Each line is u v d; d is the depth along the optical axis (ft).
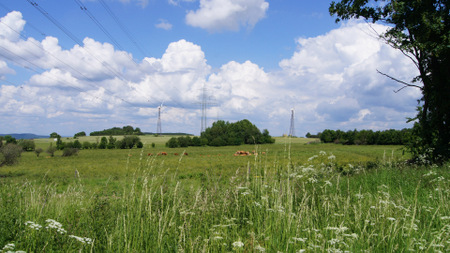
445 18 53.72
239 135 452.76
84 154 279.90
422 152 55.47
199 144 431.84
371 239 13.88
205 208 17.15
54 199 21.40
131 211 16.35
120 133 627.87
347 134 448.65
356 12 61.16
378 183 31.14
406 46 55.57
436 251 12.21
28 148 332.39
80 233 14.84
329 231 15.37
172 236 14.79
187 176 76.48
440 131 57.06
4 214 15.60
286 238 13.98
